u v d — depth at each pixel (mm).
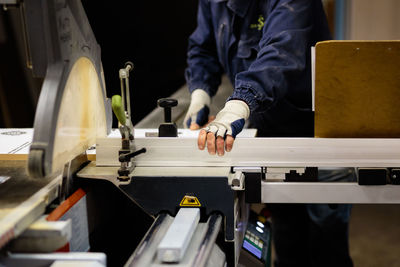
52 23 1147
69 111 1226
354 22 3879
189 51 2357
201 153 1354
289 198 1376
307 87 1893
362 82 1331
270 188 1372
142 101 5027
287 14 1656
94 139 1462
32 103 3607
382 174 1323
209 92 2246
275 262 2336
